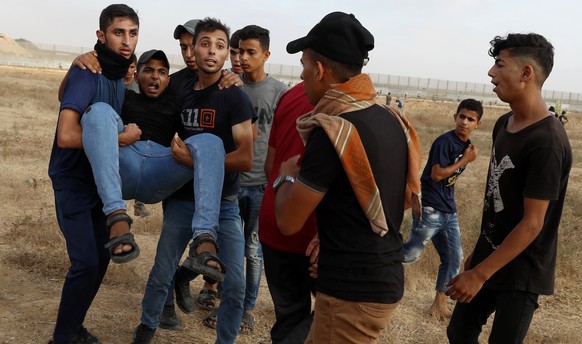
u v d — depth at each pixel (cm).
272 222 378
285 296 386
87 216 393
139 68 403
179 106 411
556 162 313
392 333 506
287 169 287
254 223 495
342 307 271
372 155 265
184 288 491
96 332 466
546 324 554
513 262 335
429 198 523
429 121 3953
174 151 365
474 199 1073
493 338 344
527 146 321
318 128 266
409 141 286
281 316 388
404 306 571
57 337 395
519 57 322
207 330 495
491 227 347
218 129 406
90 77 382
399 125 285
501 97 331
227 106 402
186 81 438
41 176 1012
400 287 278
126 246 329
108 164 345
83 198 391
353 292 268
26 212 780
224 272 339
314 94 286
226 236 415
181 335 480
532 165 317
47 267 577
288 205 271
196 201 354
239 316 417
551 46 324
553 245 338
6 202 823
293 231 277
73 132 368
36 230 668
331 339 275
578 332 534
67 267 580
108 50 385
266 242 384
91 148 347
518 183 328
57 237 658
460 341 368
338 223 271
